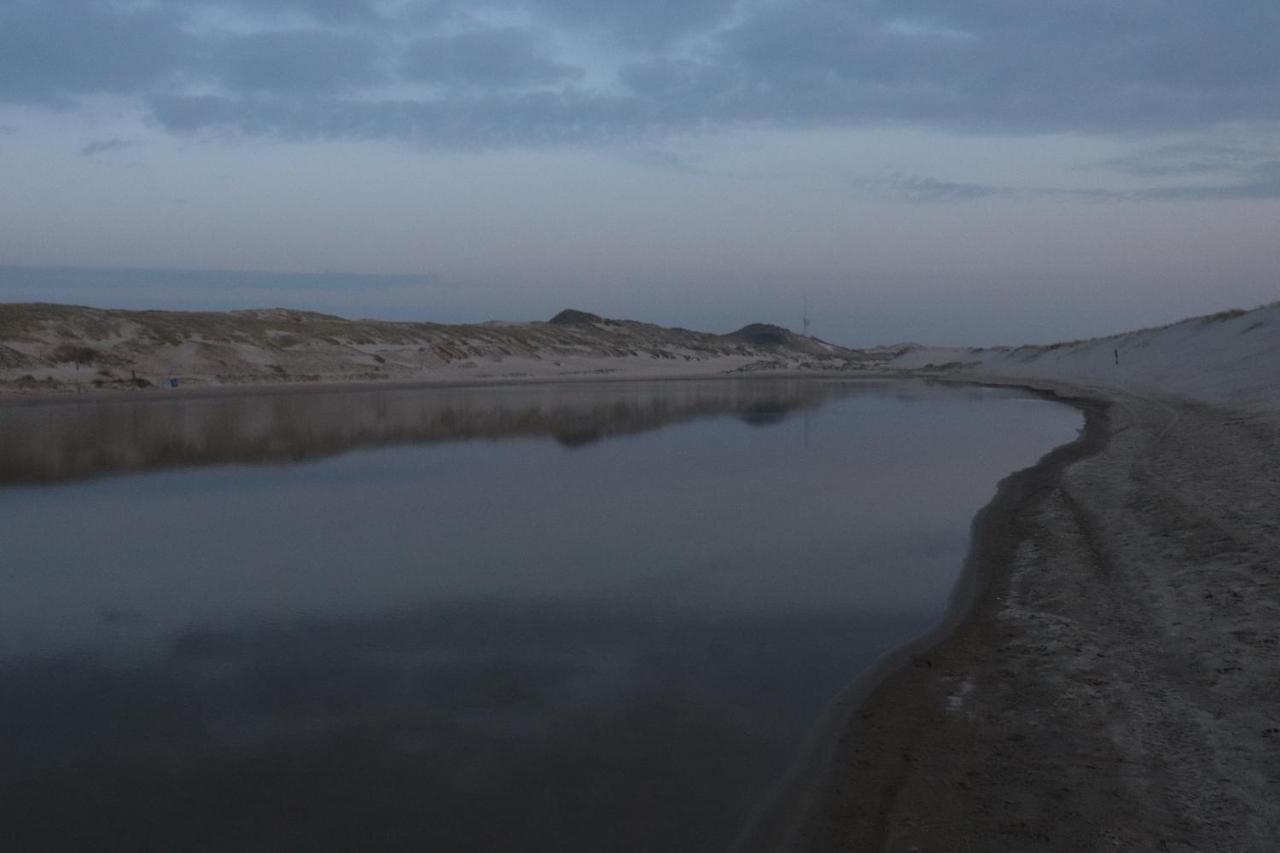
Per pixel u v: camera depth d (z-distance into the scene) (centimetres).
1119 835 452
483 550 1148
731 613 877
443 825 500
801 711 639
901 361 11225
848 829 482
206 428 2719
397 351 7112
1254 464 1372
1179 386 3528
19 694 695
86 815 515
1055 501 1319
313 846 481
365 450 2194
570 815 508
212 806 524
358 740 608
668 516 1350
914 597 913
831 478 1681
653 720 632
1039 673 670
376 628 848
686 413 3306
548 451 2159
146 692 697
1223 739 535
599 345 9800
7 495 1584
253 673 736
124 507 1464
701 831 488
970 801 499
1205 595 786
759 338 15338
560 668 738
